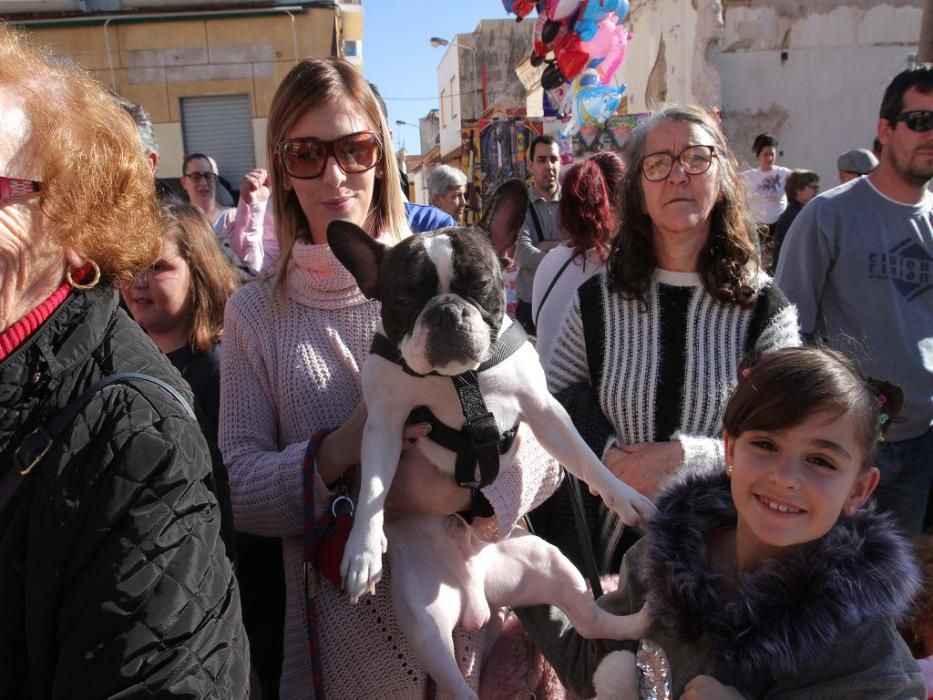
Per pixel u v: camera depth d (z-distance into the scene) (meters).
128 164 1.29
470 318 1.65
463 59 28.56
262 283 2.02
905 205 2.99
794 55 11.06
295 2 9.84
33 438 1.12
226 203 6.49
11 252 1.13
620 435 2.38
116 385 1.16
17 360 1.14
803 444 1.45
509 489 1.81
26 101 1.16
